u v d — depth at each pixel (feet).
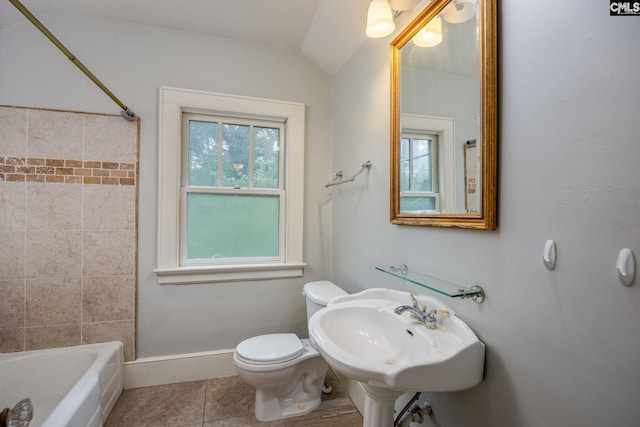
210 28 5.99
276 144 6.87
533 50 2.28
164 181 5.83
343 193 6.24
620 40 1.74
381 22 3.65
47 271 5.29
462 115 3.01
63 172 5.32
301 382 5.19
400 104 4.11
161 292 5.88
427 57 3.57
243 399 5.42
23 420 3.06
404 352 3.30
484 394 2.76
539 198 2.24
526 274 2.35
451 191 3.17
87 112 5.45
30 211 5.19
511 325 2.48
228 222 6.49
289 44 6.58
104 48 5.60
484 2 2.64
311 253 6.88
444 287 3.13
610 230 1.80
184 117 6.21
